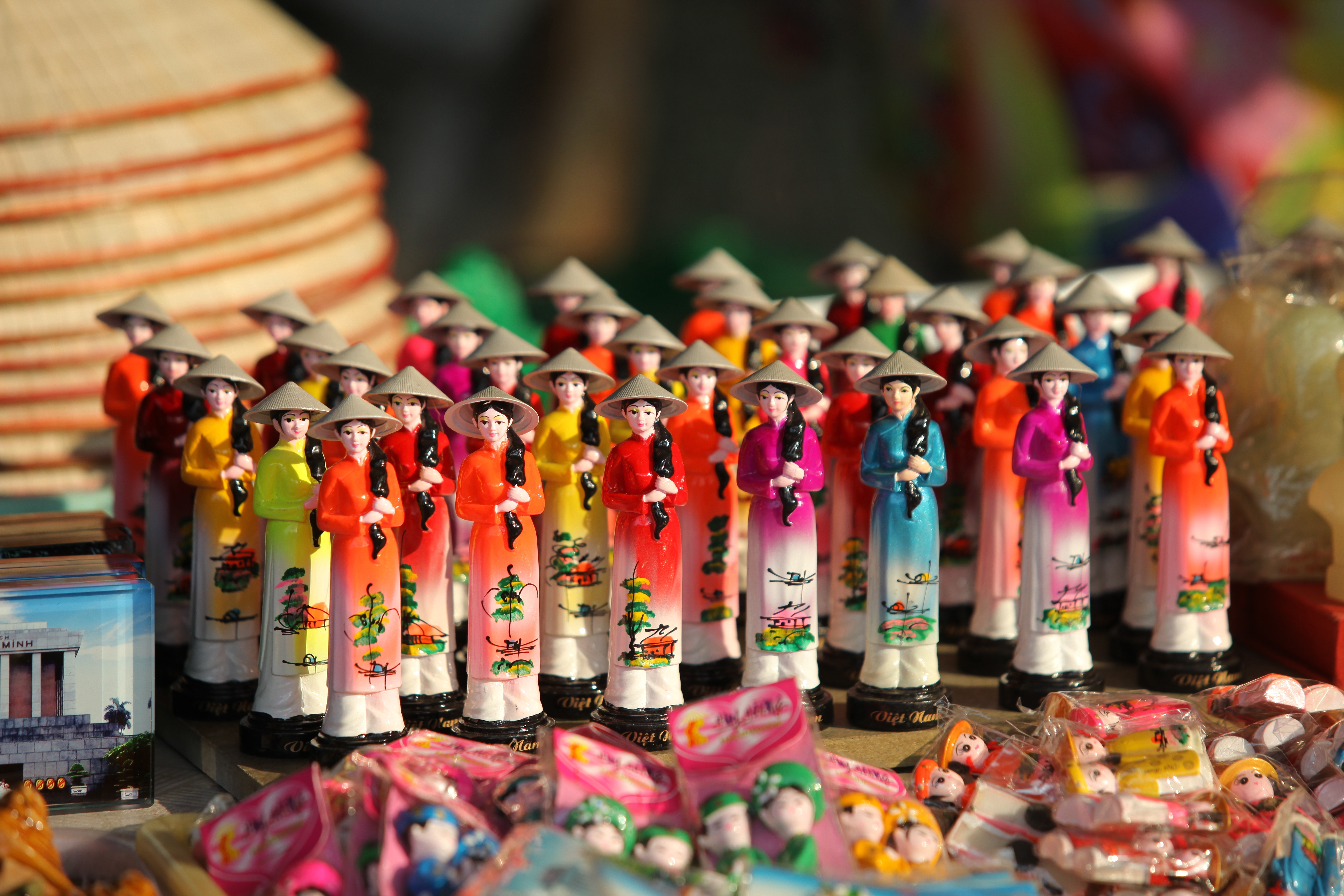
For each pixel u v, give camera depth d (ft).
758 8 44.68
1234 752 19.01
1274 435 25.31
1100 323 26.17
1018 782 17.63
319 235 37.35
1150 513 24.62
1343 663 22.98
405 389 19.62
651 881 13.61
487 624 19.70
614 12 43.27
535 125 42.88
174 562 24.58
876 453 20.88
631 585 19.97
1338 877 15.72
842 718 21.59
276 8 38.34
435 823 14.64
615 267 44.78
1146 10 45.73
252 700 22.38
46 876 14.66
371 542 19.12
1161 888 15.88
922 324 27.84
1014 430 22.85
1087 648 22.06
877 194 46.80
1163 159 46.70
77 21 34.30
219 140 35.17
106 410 26.03
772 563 20.59
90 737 19.03
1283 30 46.03
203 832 15.94
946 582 26.73
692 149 44.93
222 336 35.06
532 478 19.81
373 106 40.45
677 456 19.94
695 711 16.47
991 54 46.14
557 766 15.61
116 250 33.81
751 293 27.48
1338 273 26.03
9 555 20.88
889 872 15.31
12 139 33.06
